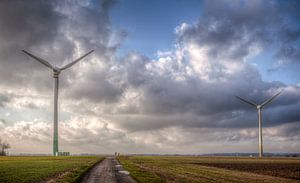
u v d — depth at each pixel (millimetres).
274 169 74812
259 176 53750
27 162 87125
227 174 54938
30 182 35750
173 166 77188
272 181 44844
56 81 151875
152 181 36844
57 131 159250
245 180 44500
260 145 180750
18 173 48000
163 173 52031
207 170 64562
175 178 43125
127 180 38625
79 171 50062
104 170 55469
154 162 100250
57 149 160250
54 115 157625
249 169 73375
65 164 75562
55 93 154125
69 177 39969
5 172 49875
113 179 39656
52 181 35906
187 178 43875
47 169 57281
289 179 49938
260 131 178250
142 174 46500
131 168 61531
